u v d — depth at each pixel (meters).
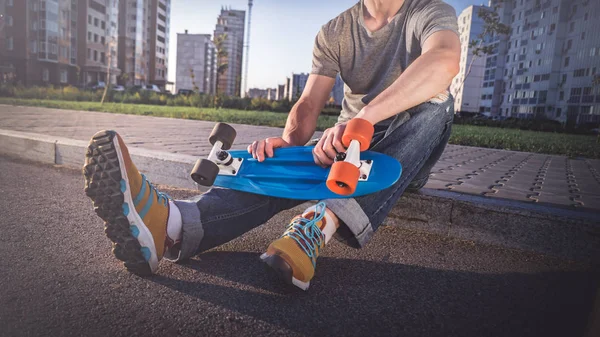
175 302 1.24
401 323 1.21
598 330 1.06
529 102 70.00
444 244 1.93
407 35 1.57
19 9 53.28
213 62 117.56
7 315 1.11
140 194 1.26
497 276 1.59
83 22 62.78
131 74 77.62
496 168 4.52
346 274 1.55
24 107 13.73
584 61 59.16
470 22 83.06
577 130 26.41
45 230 1.85
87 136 5.05
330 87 1.83
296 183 1.42
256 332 1.11
